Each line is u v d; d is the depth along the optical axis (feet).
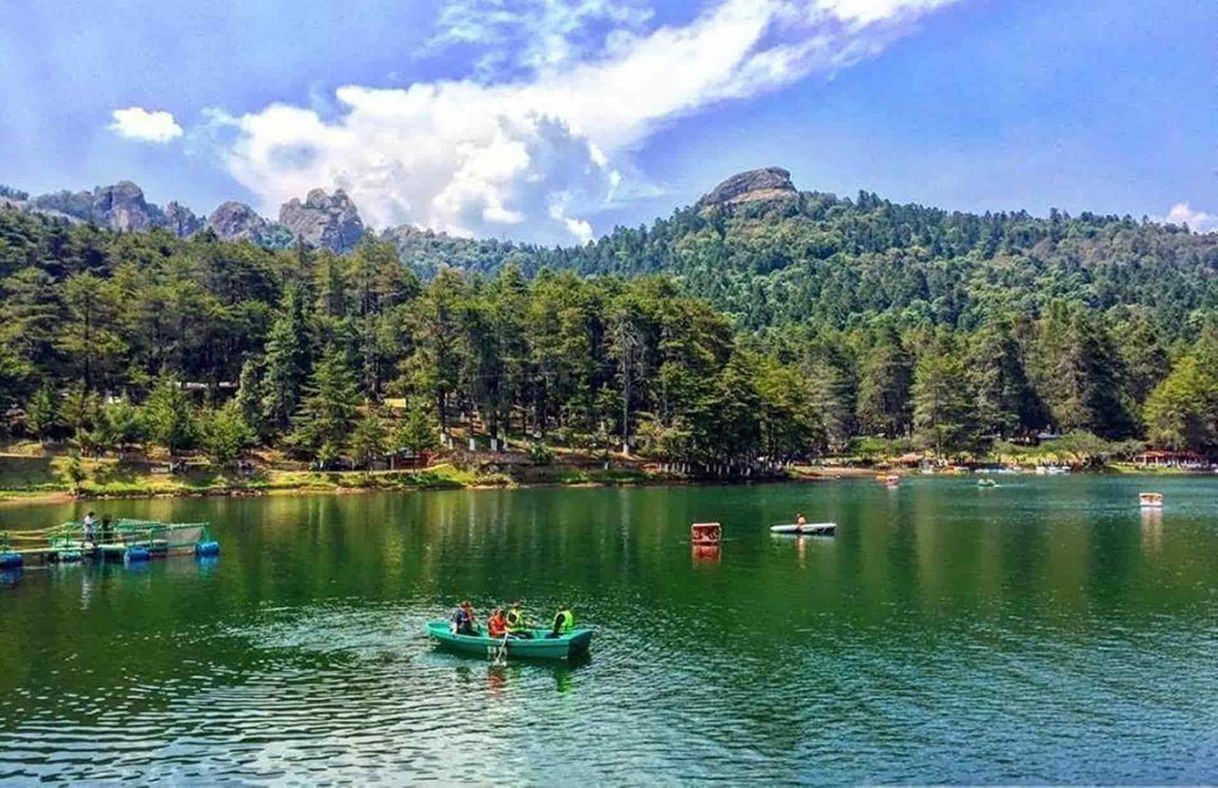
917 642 170.81
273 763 114.73
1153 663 156.56
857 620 188.85
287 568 252.42
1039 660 158.71
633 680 148.15
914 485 586.04
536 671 153.38
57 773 111.75
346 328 649.20
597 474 561.02
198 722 128.88
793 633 178.29
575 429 613.11
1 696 139.85
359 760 115.65
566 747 119.85
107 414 497.05
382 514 389.60
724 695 140.36
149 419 497.46
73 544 265.75
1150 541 303.07
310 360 602.03
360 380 649.61
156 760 115.65
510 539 310.86
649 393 630.74
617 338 615.98
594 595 215.92
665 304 650.43
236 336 634.43
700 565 257.55
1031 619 188.96
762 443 624.18
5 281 583.99
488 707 135.13
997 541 304.71
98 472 476.95
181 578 237.45
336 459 530.27
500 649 160.76
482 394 590.96
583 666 155.94
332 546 294.46
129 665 156.56
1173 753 117.91
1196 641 170.71
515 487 531.91
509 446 594.65
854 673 151.33
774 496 488.44
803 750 119.03
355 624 186.19
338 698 139.23
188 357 635.66
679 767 113.70
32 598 211.61
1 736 123.54
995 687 143.84
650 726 127.54
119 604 204.95
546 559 268.21
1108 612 194.90
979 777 111.24
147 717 130.93
